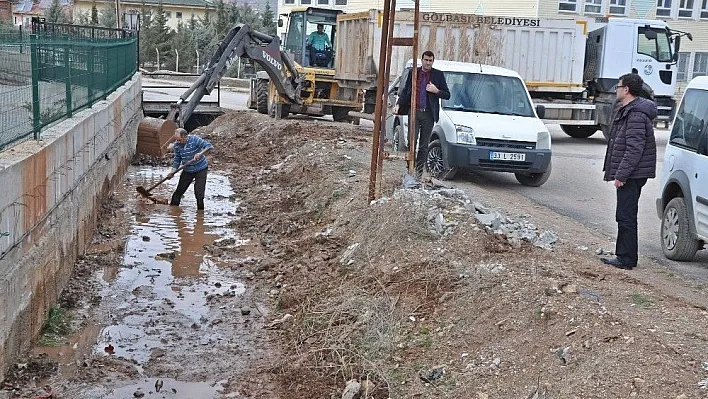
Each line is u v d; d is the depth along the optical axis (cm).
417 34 961
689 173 824
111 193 1269
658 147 1961
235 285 849
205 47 4734
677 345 507
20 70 697
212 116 2247
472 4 3141
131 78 1759
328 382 589
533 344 539
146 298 798
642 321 555
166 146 1688
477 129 1227
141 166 1623
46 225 711
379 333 624
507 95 1338
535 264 704
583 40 1958
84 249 942
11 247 591
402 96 1125
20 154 650
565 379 486
